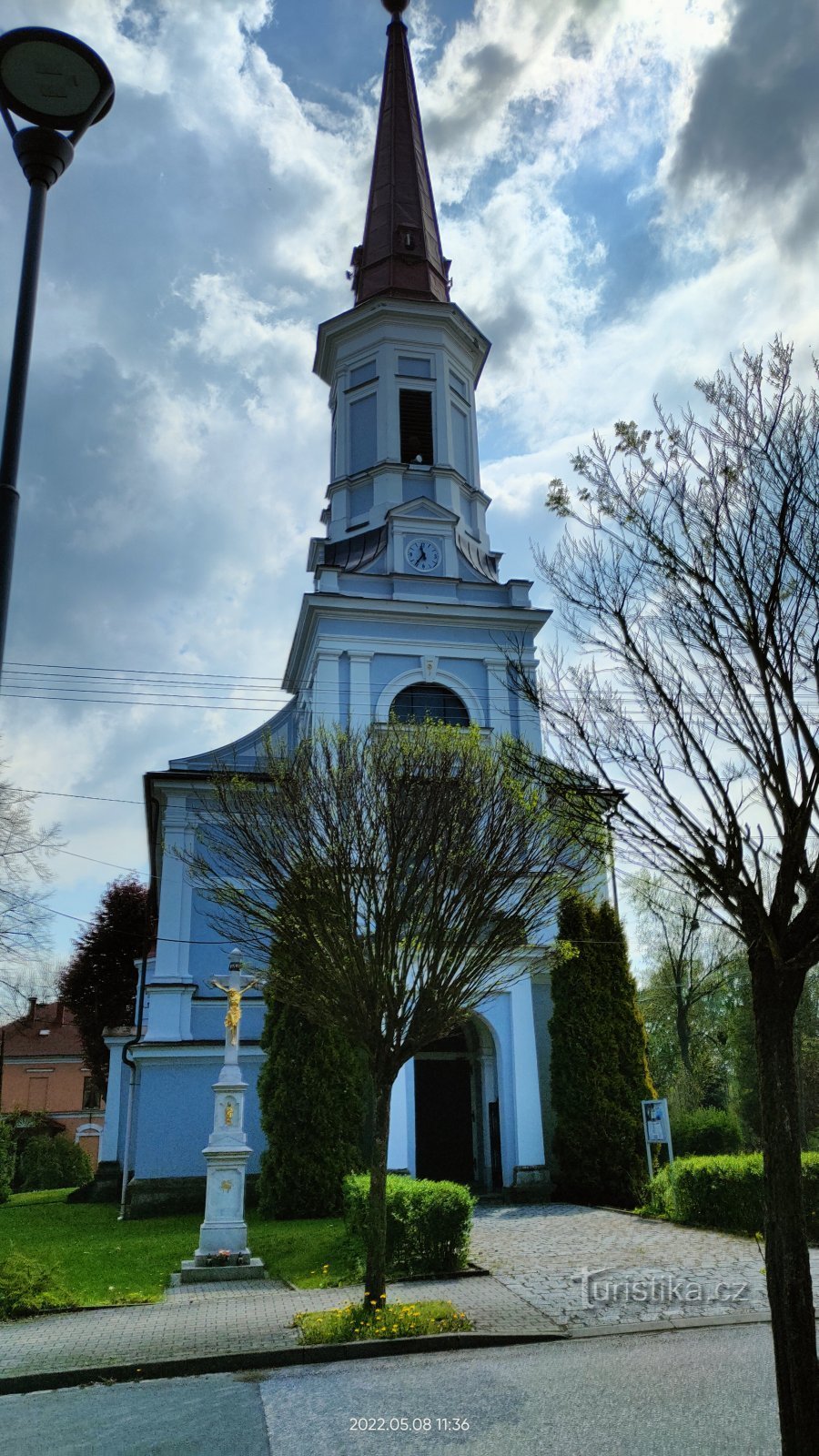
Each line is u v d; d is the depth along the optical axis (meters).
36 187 7.07
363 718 24.08
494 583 26.36
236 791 13.06
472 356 30.05
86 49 6.76
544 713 7.85
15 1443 7.17
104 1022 40.38
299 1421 7.45
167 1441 7.11
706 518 6.96
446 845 11.07
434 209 32.25
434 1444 6.82
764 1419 7.03
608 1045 21.36
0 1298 11.36
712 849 6.30
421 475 27.48
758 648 6.23
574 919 22.22
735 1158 15.91
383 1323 9.68
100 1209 23.50
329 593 24.73
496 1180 21.91
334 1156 19.28
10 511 6.44
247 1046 22.52
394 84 34.03
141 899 41.16
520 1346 9.44
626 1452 6.53
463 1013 11.33
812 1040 35.31
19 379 6.67
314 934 10.95
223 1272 13.32
